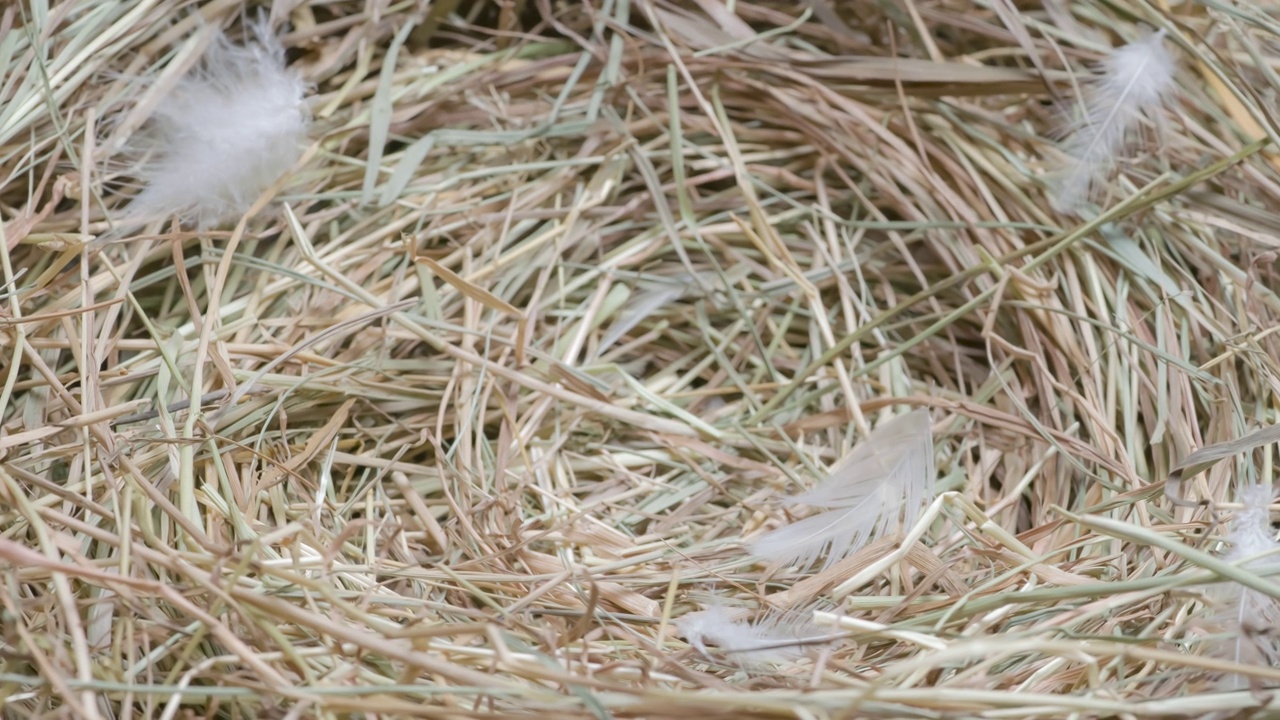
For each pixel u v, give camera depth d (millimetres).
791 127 949
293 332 890
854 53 946
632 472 904
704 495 893
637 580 852
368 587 834
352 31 926
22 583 817
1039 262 894
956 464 897
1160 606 830
